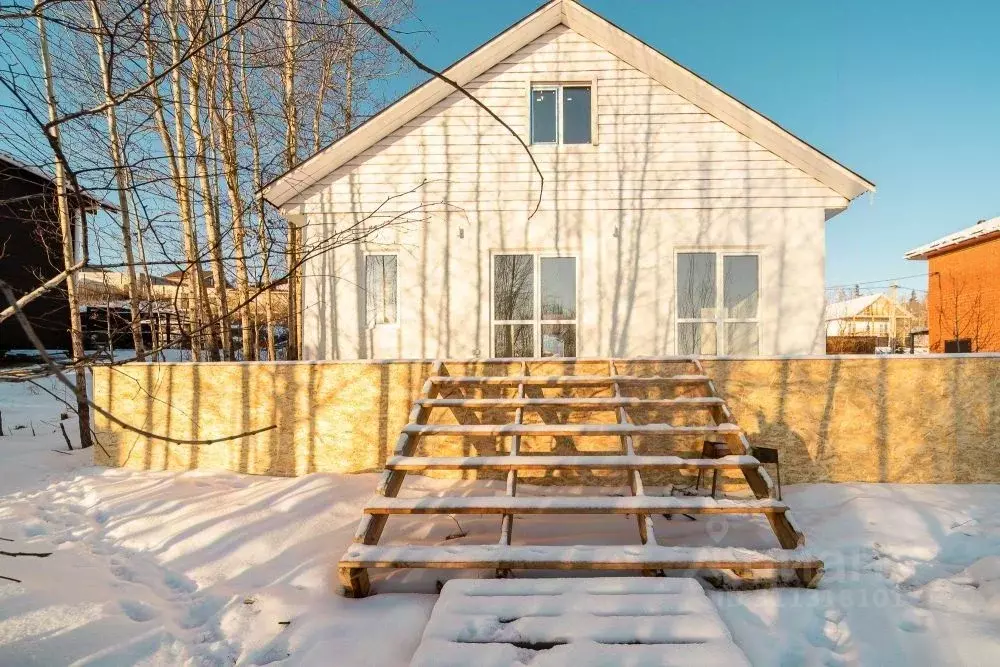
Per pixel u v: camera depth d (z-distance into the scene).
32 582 3.42
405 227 8.18
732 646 2.58
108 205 3.64
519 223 8.20
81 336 7.30
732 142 8.10
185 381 5.91
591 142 8.22
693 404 4.61
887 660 2.70
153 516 4.62
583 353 8.10
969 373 5.18
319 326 8.22
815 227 8.03
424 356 8.18
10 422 9.82
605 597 2.98
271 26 8.55
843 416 5.26
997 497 4.73
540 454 5.50
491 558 3.21
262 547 4.03
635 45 7.85
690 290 8.20
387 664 2.68
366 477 5.49
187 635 3.07
